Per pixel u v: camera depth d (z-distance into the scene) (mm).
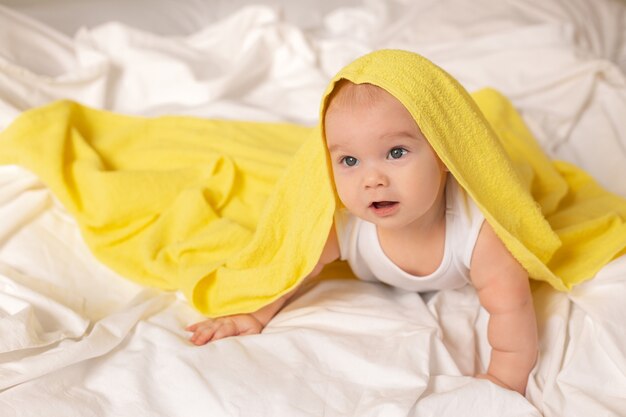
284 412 955
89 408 958
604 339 1061
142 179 1389
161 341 1079
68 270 1262
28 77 1672
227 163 1461
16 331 1030
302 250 1142
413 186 985
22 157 1391
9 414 925
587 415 957
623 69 1935
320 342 1060
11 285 1146
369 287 1231
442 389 1002
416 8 2150
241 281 1166
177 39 2043
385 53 1023
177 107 1773
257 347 1063
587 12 2072
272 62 1977
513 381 1062
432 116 991
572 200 1435
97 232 1325
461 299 1191
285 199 1177
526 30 1926
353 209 1024
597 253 1180
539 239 1123
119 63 1885
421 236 1119
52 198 1375
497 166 1073
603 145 1630
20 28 1812
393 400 942
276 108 1810
